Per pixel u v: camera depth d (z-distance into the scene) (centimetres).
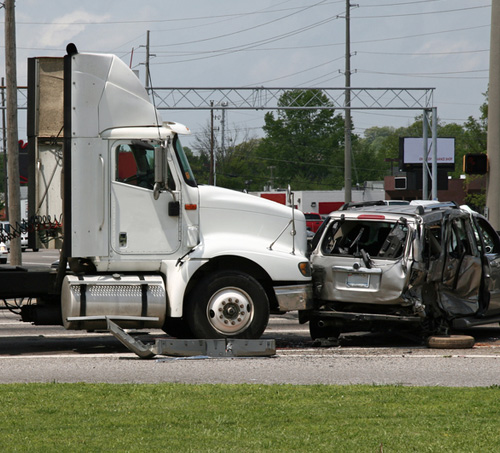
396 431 1391
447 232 2722
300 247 2595
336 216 2691
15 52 5319
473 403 1639
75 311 2355
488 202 4162
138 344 2355
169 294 2453
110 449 1268
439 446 1291
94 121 2438
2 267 2541
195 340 2389
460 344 2616
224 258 2542
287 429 1406
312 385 1867
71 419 1479
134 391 1762
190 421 1466
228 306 2472
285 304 2547
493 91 4134
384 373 2103
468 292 2852
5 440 1323
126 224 2459
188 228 2494
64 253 2411
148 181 2477
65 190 2417
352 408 1586
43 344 2759
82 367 2194
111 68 2459
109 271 2470
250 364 2252
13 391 1758
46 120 2555
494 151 4144
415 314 2614
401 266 2569
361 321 2694
